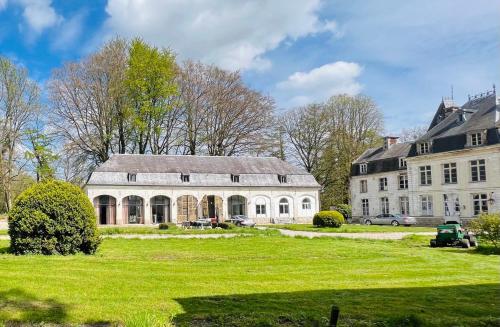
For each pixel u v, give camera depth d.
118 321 7.06
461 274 12.32
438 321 7.18
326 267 13.25
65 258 13.48
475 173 42.22
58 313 7.30
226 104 55.16
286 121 62.41
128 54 50.78
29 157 45.25
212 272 11.75
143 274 10.90
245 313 7.52
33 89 45.44
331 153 60.25
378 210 54.97
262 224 47.66
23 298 8.09
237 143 56.41
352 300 8.66
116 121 50.75
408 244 21.94
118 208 46.28
